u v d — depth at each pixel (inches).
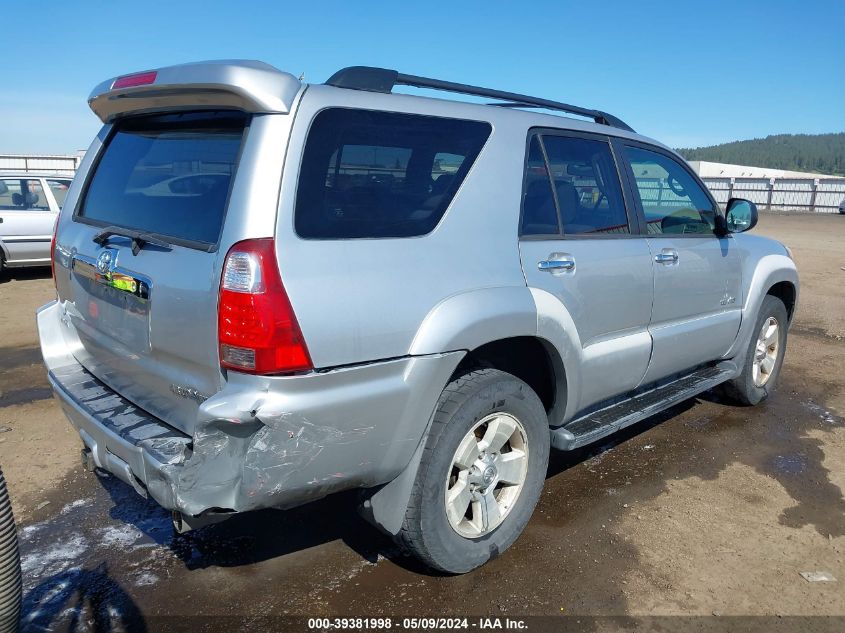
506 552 124.6
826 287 429.1
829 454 171.6
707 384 171.3
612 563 121.9
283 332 86.7
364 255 95.6
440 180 108.5
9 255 406.0
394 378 97.7
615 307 136.3
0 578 78.2
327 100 96.2
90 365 124.6
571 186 132.6
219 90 92.1
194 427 93.5
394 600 110.9
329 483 95.6
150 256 100.8
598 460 165.8
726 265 172.6
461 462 110.5
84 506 140.2
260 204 88.0
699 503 144.8
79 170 134.8
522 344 126.6
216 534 130.3
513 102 136.1
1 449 167.0
